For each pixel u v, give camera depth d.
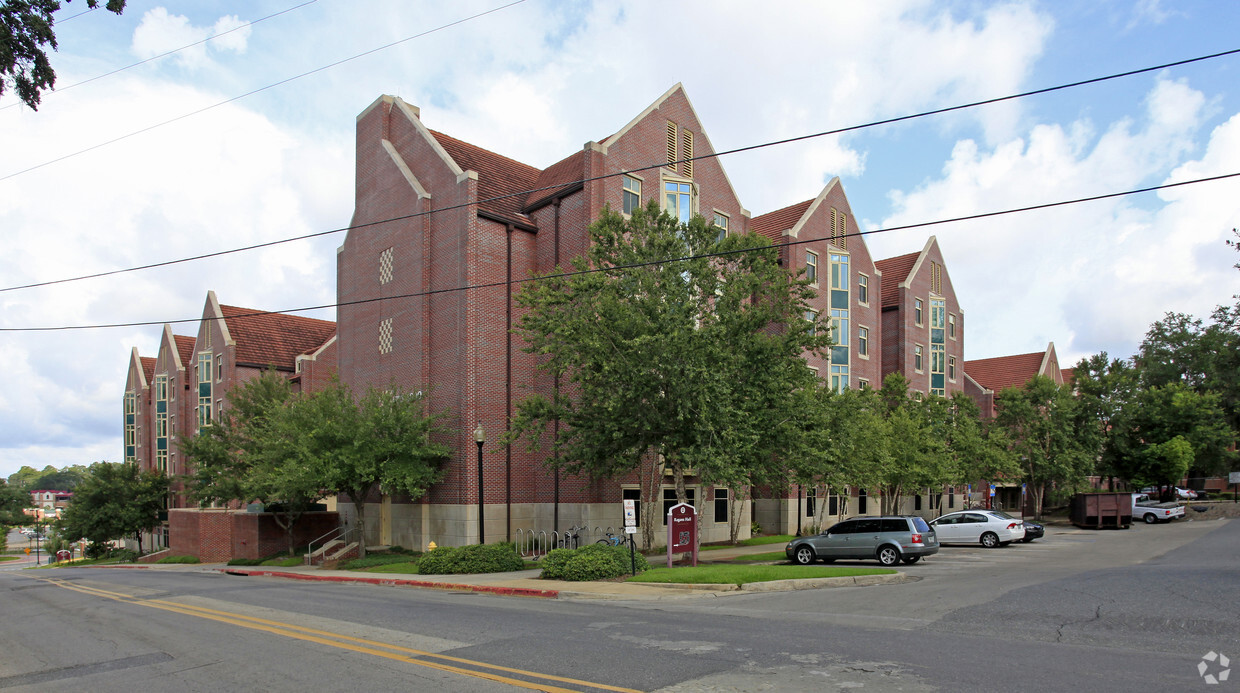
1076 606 12.30
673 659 8.77
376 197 33.22
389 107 33.56
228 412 37.78
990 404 58.06
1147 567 18.52
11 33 10.83
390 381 29.95
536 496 29.11
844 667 8.24
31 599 18.42
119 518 49.09
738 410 20.52
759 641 9.84
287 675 8.41
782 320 22.61
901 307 49.84
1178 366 62.44
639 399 21.27
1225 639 9.67
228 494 34.78
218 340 49.97
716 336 20.89
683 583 16.39
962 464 40.62
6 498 108.62
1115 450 54.06
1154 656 8.70
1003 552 26.89
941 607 12.76
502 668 8.42
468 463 27.27
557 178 31.83
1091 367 53.22
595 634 10.59
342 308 35.28
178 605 15.52
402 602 15.27
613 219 22.39
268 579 24.12
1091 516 41.28
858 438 31.47
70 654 10.30
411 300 30.28
